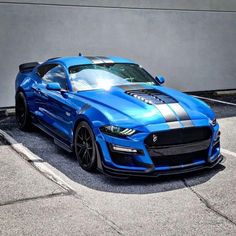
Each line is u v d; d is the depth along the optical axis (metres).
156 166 4.75
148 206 4.18
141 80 6.23
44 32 8.91
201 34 10.80
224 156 5.86
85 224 3.78
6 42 8.60
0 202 4.22
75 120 5.36
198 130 4.89
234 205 4.22
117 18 9.61
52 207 4.12
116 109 5.00
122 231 3.66
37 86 6.68
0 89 8.72
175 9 10.30
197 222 3.84
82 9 9.19
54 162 5.56
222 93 11.34
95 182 4.84
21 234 3.58
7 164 5.42
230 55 11.37
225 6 10.98
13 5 8.54
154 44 10.19
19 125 7.35
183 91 10.85
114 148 4.73
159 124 4.73
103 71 6.18
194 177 5.01
